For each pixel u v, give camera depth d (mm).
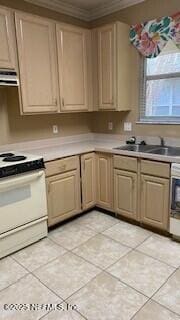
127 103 3211
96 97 3324
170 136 2941
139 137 3195
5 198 2221
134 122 3262
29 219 2453
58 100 2949
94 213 3248
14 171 2238
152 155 2506
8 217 2273
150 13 2893
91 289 1880
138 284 1918
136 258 2244
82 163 2988
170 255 2273
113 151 2879
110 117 3535
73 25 3145
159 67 2982
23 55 2521
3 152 2805
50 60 2787
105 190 3109
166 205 2508
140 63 3100
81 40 3094
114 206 3043
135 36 3037
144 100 3184
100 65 3154
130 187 2803
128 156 2742
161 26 2795
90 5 3256
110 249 2398
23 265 2189
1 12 2305
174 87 2902
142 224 2832
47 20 2688
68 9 3238
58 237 2658
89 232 2742
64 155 2750
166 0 2740
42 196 2545
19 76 2523
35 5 2934
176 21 2668
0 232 2232
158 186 2535
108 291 1854
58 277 2021
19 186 2307
